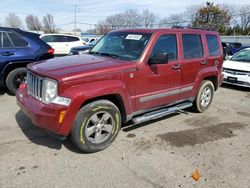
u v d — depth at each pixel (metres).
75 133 3.51
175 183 3.14
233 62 9.00
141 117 4.35
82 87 3.42
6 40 6.10
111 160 3.59
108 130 3.86
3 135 4.19
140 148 3.98
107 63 3.87
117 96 3.86
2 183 2.98
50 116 3.29
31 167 3.32
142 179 3.19
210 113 5.90
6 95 6.48
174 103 5.04
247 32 59.84
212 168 3.52
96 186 3.01
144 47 4.20
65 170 3.30
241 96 7.74
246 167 3.59
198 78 5.37
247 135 4.71
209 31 5.76
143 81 4.16
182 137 4.46
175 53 4.79
